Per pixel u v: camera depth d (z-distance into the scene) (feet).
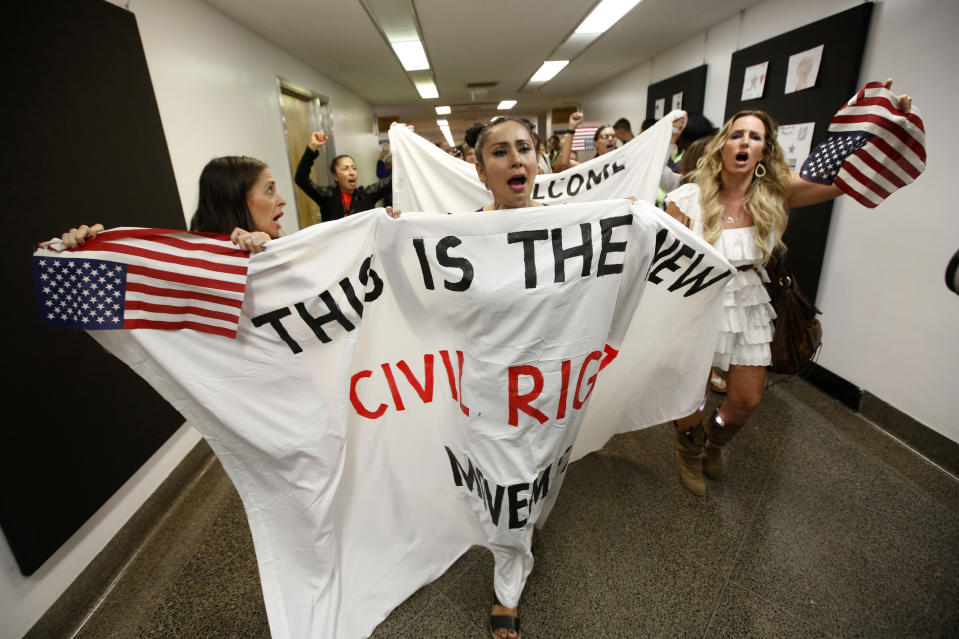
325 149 18.33
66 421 4.83
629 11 11.68
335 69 17.24
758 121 4.90
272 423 3.58
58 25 5.15
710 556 4.96
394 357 4.03
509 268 3.60
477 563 4.98
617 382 4.81
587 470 6.48
